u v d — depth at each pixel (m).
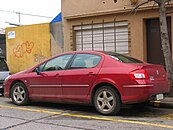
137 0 9.77
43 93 6.75
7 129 4.96
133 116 5.93
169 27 9.49
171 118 5.76
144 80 5.61
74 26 11.38
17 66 12.96
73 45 11.38
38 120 5.61
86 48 11.17
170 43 9.45
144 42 9.88
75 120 5.61
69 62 6.49
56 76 6.53
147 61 9.97
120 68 5.79
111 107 5.88
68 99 6.37
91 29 10.98
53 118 5.79
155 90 5.77
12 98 7.29
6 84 7.41
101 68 6.00
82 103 6.22
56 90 6.54
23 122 5.45
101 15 10.64
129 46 10.09
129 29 10.06
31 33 12.50
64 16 11.49
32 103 7.47
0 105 7.24
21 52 12.84
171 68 7.65
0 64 9.46
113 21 10.41
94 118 5.76
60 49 11.71
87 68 6.19
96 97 6.04
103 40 10.73
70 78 6.32
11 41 13.16
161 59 9.74
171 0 8.57
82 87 6.17
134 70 5.65
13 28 13.06
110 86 5.87
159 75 6.06
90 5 10.81
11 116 5.97
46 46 12.08
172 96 7.51
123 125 5.19
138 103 6.23
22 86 7.11
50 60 6.79
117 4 10.20
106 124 5.27
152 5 9.41
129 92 5.64
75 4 11.20
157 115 6.05
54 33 11.85
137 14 9.88
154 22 9.86
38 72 6.83
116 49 10.44
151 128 4.98
